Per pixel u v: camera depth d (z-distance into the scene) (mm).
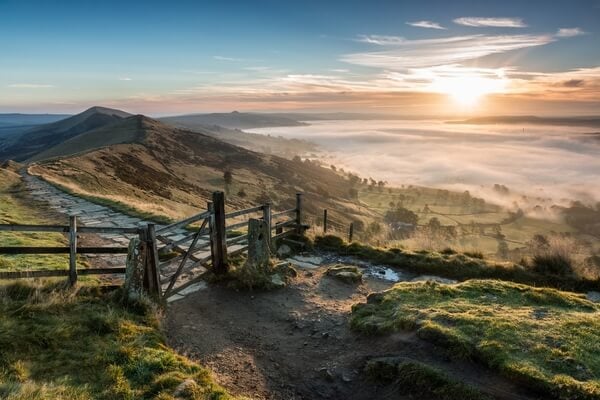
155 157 107188
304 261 12641
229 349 7336
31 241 13469
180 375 5848
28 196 25125
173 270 11477
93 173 49375
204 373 6082
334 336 7629
